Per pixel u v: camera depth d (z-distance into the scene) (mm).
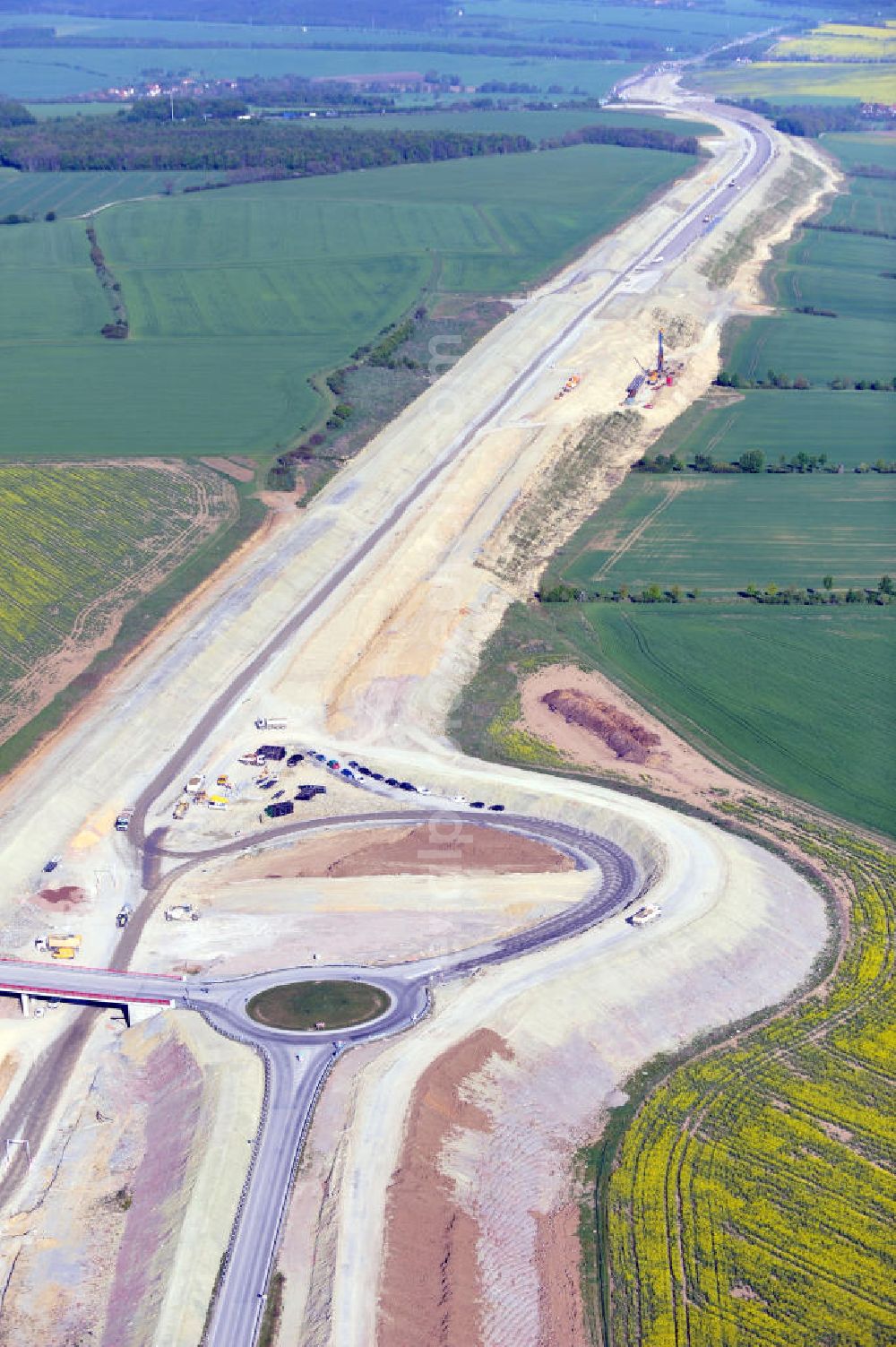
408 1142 128750
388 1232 120562
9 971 154000
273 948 158000
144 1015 149750
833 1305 116688
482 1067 139250
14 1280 123438
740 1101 137125
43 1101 142375
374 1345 111688
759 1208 125500
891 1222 124250
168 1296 115875
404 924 161250
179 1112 136375
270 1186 125938
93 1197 131125
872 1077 139750
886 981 152375
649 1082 140250
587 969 151500
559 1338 115375
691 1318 115750
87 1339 117000
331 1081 136750
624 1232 123938
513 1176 130125
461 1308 115938
